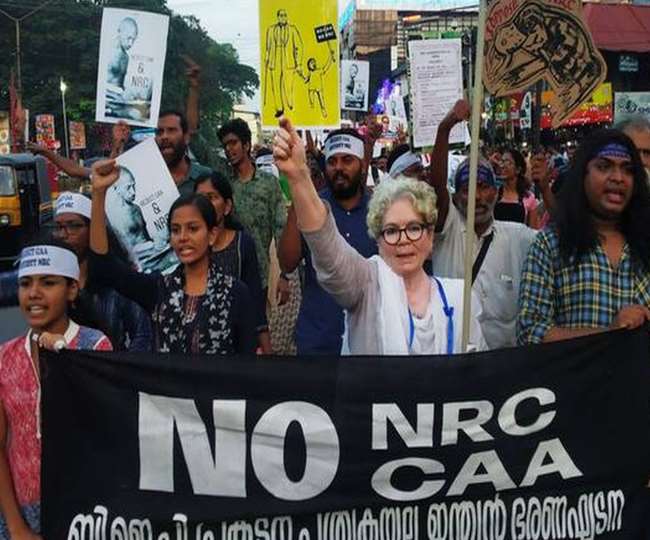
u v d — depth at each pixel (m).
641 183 3.39
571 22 4.39
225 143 6.04
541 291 3.44
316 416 2.87
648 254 3.40
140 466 2.80
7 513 2.91
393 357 2.90
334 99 4.25
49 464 2.74
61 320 3.06
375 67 52.31
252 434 2.85
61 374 2.75
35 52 52.38
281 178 7.37
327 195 4.85
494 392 2.95
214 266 3.75
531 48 4.48
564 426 3.00
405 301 3.14
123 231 4.64
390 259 3.16
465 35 15.90
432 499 2.93
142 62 4.93
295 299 5.75
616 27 18.97
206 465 2.83
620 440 3.05
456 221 4.28
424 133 5.83
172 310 3.64
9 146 37.25
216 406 2.83
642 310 3.10
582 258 3.39
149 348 4.22
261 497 2.86
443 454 2.92
